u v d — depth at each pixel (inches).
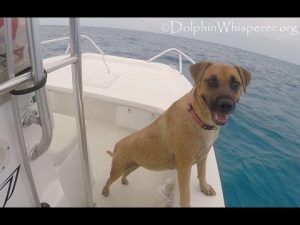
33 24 33.9
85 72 118.6
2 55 37.2
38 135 49.8
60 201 56.4
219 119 56.9
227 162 143.3
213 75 59.6
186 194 61.0
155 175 90.4
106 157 97.7
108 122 112.8
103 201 80.4
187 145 61.1
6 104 40.9
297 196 123.5
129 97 100.1
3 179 42.3
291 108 204.2
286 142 163.3
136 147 71.7
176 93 104.3
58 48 160.7
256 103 208.5
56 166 61.1
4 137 41.4
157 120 70.1
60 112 109.3
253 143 160.6
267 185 130.1
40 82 37.2
